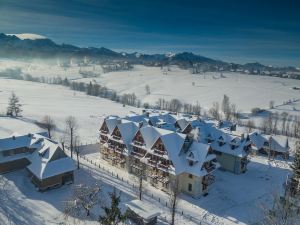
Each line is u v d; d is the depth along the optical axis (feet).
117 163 276.41
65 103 632.38
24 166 255.29
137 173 259.60
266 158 334.24
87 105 626.23
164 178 231.71
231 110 630.33
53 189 222.07
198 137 284.00
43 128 383.45
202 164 224.94
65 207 192.03
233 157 280.92
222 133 296.10
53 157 228.22
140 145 255.09
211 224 192.95
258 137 354.95
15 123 396.78
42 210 191.72
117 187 232.94
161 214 199.21
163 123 295.07
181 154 236.63
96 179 244.22
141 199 217.15
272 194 218.79
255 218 200.54
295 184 215.51
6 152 245.65
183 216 199.62
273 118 579.07
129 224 181.78
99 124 451.94
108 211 118.21
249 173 284.82
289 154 353.31
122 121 287.89
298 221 149.18
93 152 318.24
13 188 217.97
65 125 423.64
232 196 233.76
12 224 171.42
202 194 232.32
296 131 475.31
